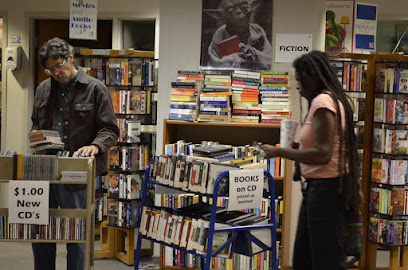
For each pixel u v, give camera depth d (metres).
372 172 5.62
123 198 5.63
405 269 5.65
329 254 3.32
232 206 3.90
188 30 5.59
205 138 5.62
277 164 5.13
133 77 5.77
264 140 5.53
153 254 5.91
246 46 5.51
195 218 4.07
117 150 5.67
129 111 5.70
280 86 5.11
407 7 7.23
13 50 7.52
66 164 3.72
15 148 7.73
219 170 3.93
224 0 5.52
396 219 5.60
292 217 5.67
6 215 3.71
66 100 4.16
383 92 5.54
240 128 5.56
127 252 5.64
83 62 6.09
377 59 5.62
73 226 3.71
